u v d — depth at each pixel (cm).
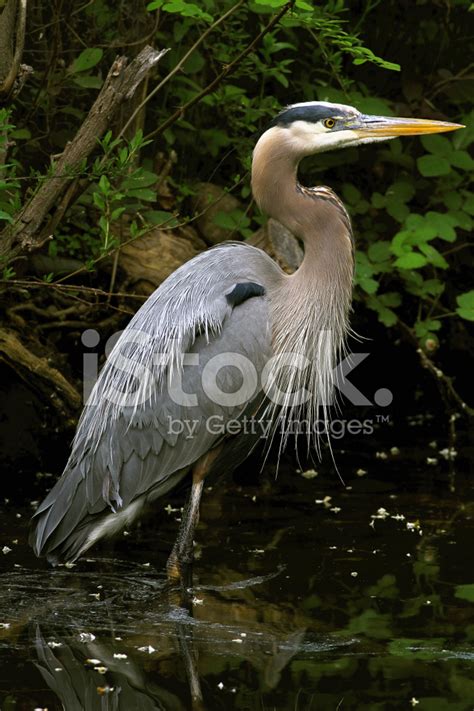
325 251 973
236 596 848
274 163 969
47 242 1141
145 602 840
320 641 752
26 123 1271
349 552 955
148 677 692
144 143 998
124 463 933
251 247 980
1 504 1119
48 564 936
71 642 755
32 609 824
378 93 1611
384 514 1069
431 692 664
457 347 1598
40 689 672
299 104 973
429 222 1383
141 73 987
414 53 1622
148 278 1276
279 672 696
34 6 1258
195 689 672
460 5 1588
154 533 1036
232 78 1434
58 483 946
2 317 1264
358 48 1065
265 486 1184
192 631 775
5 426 1346
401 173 1548
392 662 712
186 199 1420
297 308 966
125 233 1273
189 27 1369
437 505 1099
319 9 1288
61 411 1230
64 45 1298
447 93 1527
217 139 1405
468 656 721
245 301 943
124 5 1293
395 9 1598
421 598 838
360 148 1558
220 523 1051
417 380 1573
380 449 1335
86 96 1357
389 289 1538
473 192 1497
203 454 943
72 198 1091
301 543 984
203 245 1350
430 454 1309
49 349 1288
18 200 1004
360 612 809
